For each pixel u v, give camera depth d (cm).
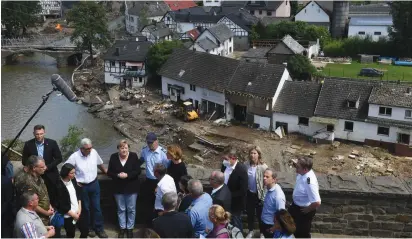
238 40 8806
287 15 10894
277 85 4931
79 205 938
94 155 982
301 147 4528
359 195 962
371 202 964
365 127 4497
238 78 5238
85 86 6769
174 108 5694
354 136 4569
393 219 967
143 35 8675
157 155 1009
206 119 5341
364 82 4709
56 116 5397
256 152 995
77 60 8312
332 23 9056
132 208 989
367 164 4078
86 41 7825
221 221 782
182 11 10306
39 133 965
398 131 4328
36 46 8338
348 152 4378
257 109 4997
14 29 9481
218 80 5369
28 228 758
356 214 977
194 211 835
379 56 7850
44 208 886
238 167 955
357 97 4591
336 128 4625
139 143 4603
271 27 8762
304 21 8988
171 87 5919
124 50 6850
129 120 5325
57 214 920
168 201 790
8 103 5744
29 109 5556
